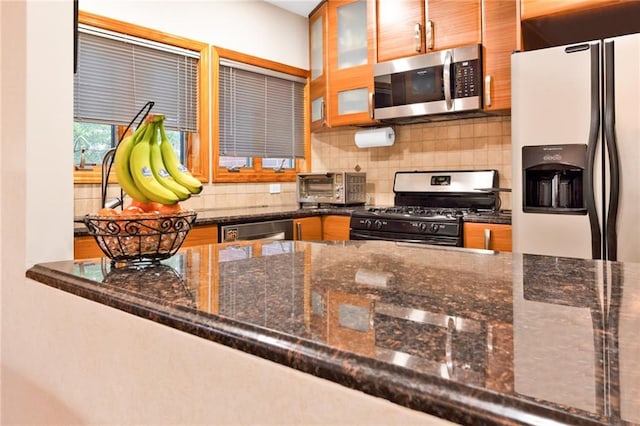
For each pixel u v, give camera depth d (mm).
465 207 3285
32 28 1026
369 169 3881
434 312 612
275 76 3867
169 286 768
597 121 2041
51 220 1055
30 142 1023
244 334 543
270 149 3873
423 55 3107
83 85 2713
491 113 3053
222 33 3449
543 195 2305
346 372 441
